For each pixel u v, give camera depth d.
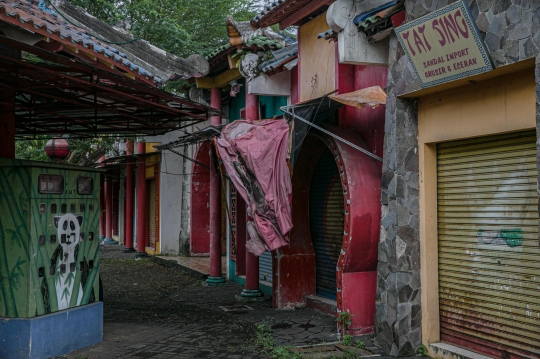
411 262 6.92
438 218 7.00
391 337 6.87
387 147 7.11
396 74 6.98
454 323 6.71
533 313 5.66
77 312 7.29
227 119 14.57
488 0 5.64
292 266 10.17
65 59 5.93
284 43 11.64
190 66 10.32
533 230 5.68
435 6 6.27
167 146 11.93
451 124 6.55
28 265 6.61
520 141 5.84
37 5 7.77
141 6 15.81
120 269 16.75
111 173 26.31
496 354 6.11
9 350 6.57
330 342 7.62
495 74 5.77
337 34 7.59
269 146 7.88
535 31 5.12
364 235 7.87
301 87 9.88
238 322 9.06
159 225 20.16
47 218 6.91
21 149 16.19
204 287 13.15
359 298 7.95
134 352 7.19
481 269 6.32
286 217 7.77
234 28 10.39
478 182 6.39
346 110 8.97
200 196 19.28
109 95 7.64
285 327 8.62
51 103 8.81
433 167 7.02
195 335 8.15
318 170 10.20
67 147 8.10
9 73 6.43
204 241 19.31
